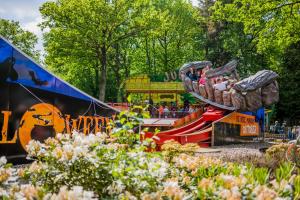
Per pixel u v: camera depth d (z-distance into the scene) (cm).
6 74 1039
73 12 4103
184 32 5781
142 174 415
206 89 2452
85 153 439
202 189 374
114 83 5922
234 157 1077
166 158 720
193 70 2627
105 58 4419
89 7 4106
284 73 4966
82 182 435
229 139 2239
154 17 4378
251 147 2030
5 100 1033
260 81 2298
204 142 2089
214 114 2284
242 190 364
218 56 5341
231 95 2327
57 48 4222
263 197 335
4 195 336
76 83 5709
